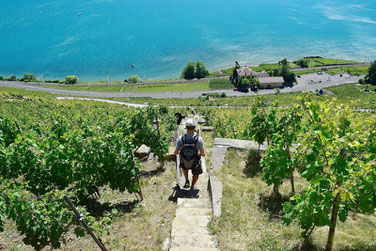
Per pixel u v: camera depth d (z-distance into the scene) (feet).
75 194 22.52
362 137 14.73
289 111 23.15
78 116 35.60
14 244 18.79
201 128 54.85
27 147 24.17
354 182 12.91
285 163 18.81
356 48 615.57
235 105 263.70
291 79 425.28
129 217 20.04
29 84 412.98
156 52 620.49
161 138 33.22
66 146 24.09
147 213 20.43
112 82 449.48
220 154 29.66
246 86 391.45
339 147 14.37
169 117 63.87
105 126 31.45
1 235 19.99
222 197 19.76
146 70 528.63
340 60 532.73
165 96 373.81
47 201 18.62
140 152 35.35
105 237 17.88
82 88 403.95
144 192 24.82
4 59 581.53
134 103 273.75
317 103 15.47
